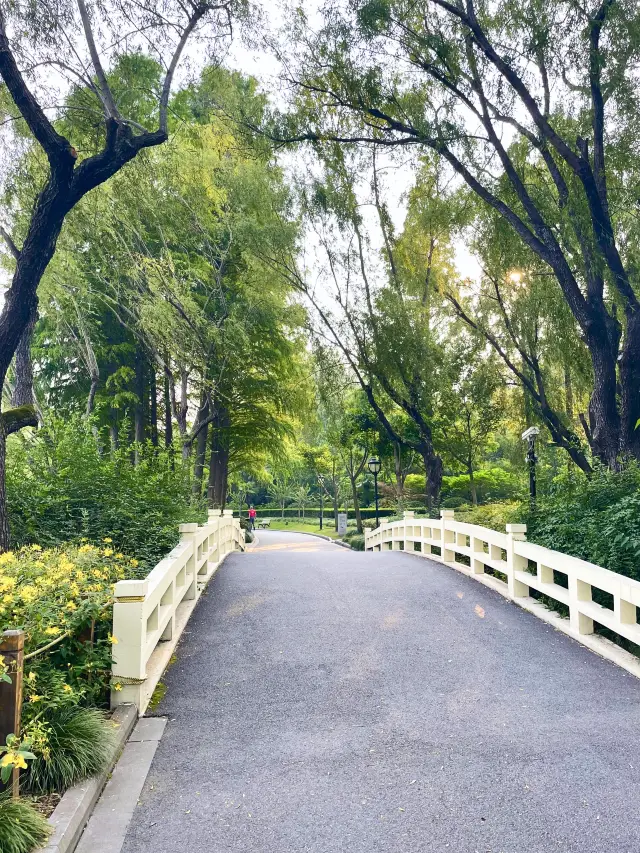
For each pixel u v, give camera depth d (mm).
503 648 6848
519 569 9023
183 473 13453
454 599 8984
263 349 22797
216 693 5582
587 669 6223
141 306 17125
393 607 8477
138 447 12562
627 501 7965
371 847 3330
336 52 13109
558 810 3686
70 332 19000
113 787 3945
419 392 20516
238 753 4457
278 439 26938
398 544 19156
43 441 11453
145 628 5270
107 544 8312
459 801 3791
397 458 26828
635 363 12172
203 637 7164
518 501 12719
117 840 3377
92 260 16891
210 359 18891
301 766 4258
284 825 3543
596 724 4930
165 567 6590
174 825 3539
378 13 11805
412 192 19969
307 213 19531
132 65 10578
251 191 19391
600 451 12555
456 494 33781
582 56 11117
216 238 20812
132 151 8508
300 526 54875
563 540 9039
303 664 6316
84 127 10211
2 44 7664
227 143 16266
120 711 4836
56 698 3938
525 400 20531
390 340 19672
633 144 12062
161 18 9328
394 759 4352
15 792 3277
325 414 25391
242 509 63750
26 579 5008
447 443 26125
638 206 12992
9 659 3387
